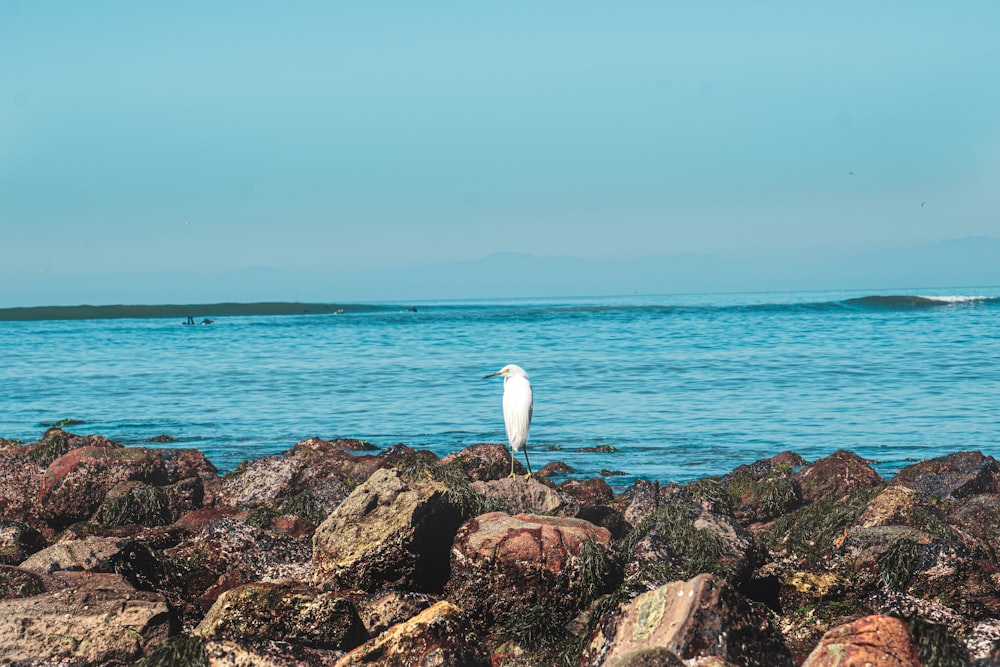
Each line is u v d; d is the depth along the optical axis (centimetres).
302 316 15812
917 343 6425
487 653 938
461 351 6606
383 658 873
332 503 1622
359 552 1077
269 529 1313
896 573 1016
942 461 1747
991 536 1262
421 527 1089
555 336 8212
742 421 3119
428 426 3147
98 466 1667
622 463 2400
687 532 1119
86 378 5091
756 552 1110
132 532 1380
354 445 2364
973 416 3125
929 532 1077
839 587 1033
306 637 940
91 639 922
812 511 1333
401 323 11625
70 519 1641
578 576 1024
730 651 816
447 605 930
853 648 767
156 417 3478
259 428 3164
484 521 1090
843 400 3597
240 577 1178
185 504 1645
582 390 4081
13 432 3169
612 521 1473
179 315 17662
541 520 1101
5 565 1048
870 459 2400
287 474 1773
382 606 1013
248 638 913
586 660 895
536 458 2491
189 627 1054
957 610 985
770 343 6781
